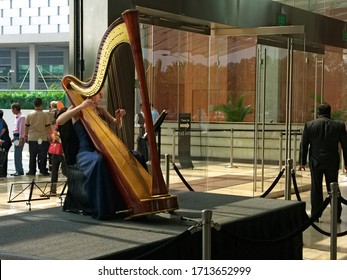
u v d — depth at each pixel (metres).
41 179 10.45
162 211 4.26
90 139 4.75
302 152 7.02
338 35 10.48
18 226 4.16
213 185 9.11
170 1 6.52
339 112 11.80
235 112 9.28
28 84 15.78
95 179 4.43
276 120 8.20
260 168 8.39
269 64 8.17
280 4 8.79
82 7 5.94
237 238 3.76
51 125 10.96
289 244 5.05
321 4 11.06
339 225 6.98
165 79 7.77
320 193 6.93
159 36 7.49
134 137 5.93
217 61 8.70
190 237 3.82
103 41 4.40
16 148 11.16
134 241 3.66
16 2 15.55
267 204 5.10
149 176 4.54
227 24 7.57
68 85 4.90
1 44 15.88
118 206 4.45
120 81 5.71
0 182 9.95
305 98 8.78
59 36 15.43
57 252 3.41
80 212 4.65
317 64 10.23
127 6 5.96
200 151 8.53
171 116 7.99
